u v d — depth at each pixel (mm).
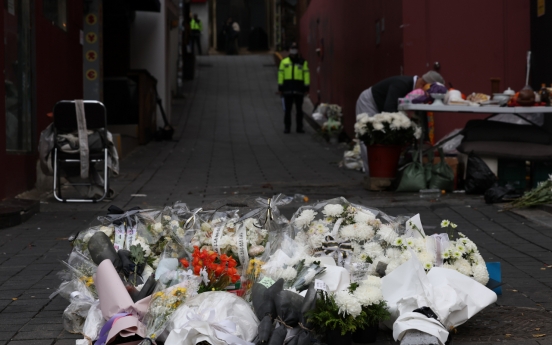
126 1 18641
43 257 6641
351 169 13727
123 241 4980
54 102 11797
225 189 11016
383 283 4297
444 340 3877
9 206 8461
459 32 13156
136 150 17188
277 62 36156
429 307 4082
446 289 4238
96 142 9820
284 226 5203
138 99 18078
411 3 13258
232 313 3988
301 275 4395
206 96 28391
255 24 48281
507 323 4527
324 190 10750
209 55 42094
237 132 21016
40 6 11039
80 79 13531
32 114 10750
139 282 4664
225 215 5195
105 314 4234
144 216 5148
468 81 13164
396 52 13797
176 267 4684
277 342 3762
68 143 9828
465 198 9695
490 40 13094
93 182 10070
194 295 4176
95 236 4777
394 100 10703
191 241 4809
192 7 43406
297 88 20750
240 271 4645
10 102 9812
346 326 4004
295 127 22344
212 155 16281
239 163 14836
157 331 3994
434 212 8727
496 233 7469
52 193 10734
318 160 15352
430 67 13219
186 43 32031
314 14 26938
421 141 10375
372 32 16062
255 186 11289
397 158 10578
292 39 40562
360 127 10438
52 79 11688
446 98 10039
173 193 10648
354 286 4230
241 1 47500
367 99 11258
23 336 4445
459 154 10695
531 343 4148
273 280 4340
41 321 4750
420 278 4207
